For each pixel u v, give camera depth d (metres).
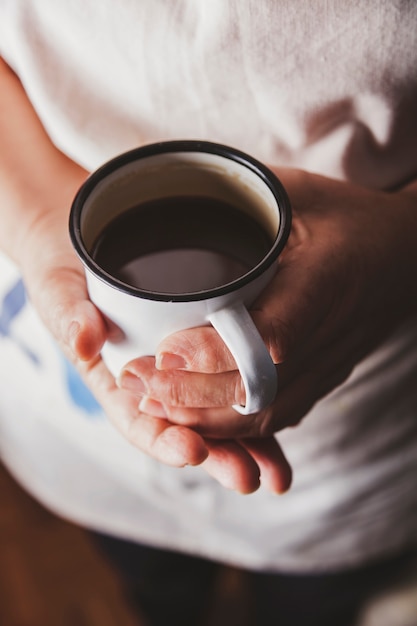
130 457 0.64
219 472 0.46
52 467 0.70
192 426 0.45
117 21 0.44
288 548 0.71
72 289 0.44
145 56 0.45
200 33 0.44
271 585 0.81
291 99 0.46
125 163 0.41
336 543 0.70
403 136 0.49
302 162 0.51
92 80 0.47
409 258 0.49
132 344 0.42
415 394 0.60
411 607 0.91
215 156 0.42
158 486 0.66
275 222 0.41
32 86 0.48
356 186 0.49
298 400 0.47
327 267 0.44
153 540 0.74
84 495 0.72
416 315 0.55
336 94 0.46
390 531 0.71
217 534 0.71
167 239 0.43
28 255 0.47
